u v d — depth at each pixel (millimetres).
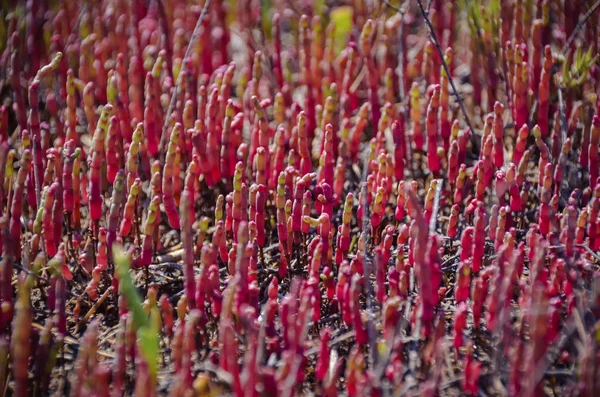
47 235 893
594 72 1013
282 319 846
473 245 878
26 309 835
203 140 939
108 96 962
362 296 902
